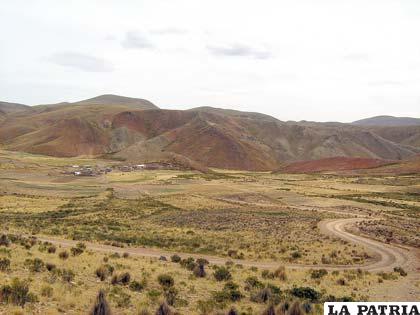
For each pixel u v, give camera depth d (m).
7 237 37.88
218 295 23.23
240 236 63.28
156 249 50.28
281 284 30.00
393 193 156.62
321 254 50.38
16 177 176.25
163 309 17.28
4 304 16.34
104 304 15.86
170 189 154.62
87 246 46.62
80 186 161.00
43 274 23.61
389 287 32.28
